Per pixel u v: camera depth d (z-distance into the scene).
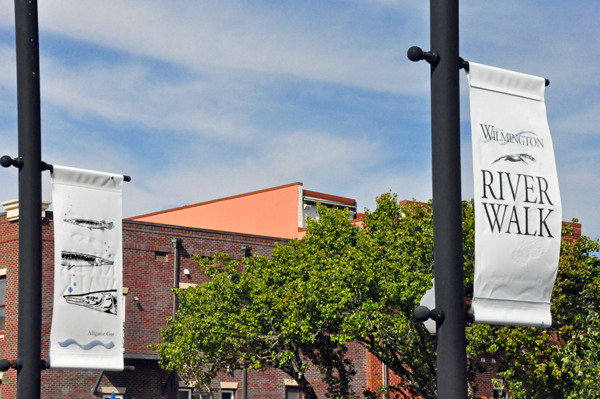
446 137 5.90
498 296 6.29
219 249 36.12
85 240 8.59
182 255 34.84
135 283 33.28
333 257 25.83
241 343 25.94
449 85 5.97
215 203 50.69
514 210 6.38
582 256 25.64
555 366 23.23
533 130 6.56
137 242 33.69
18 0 7.87
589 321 24.25
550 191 6.54
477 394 36.44
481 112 6.40
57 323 8.30
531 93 6.63
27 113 7.80
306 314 24.70
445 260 5.80
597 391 22.98
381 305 22.78
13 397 30.73
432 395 25.20
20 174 7.79
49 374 30.44
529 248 6.39
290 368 27.42
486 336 23.20
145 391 32.56
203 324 26.28
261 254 37.44
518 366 23.58
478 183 6.31
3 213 32.31
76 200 8.60
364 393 28.80
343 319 23.81
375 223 25.92
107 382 31.64
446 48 6.02
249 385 35.25
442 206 5.85
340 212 27.06
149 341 33.09
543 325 6.35
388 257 24.08
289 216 46.88
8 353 31.08
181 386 33.72
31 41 7.84
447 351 5.73
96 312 8.54
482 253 6.24
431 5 6.16
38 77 7.88
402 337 22.97
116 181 8.91
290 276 26.38
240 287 26.89
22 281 7.65
